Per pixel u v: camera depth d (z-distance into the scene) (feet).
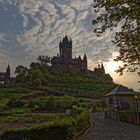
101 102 239.71
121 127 106.22
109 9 40.70
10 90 340.59
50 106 218.59
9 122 143.02
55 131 65.62
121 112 136.98
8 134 66.23
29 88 368.68
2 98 269.64
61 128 65.87
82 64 633.20
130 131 93.30
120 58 44.11
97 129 99.19
